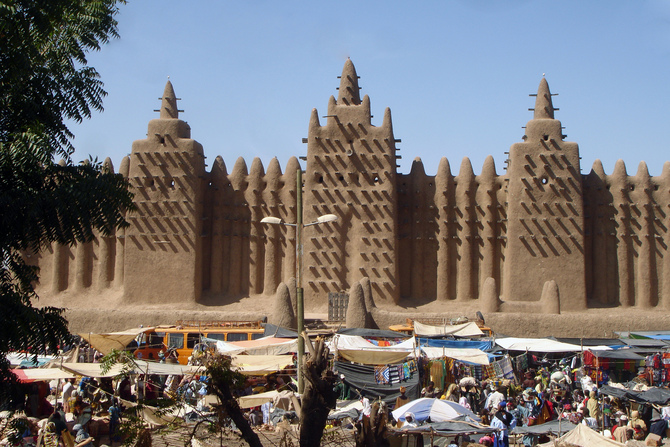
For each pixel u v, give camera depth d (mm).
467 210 41812
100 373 21453
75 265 43531
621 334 36062
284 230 42406
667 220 40875
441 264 41625
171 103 42594
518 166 40562
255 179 42875
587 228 41531
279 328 32344
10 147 14141
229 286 42344
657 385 27047
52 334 14820
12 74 14609
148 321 38656
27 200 14047
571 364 29406
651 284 40594
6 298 13938
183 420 14773
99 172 15375
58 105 15609
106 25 16422
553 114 41219
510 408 21969
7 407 18547
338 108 41375
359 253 40406
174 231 41281
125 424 13070
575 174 40250
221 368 12359
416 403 18172
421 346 27094
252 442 12133
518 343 28172
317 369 12281
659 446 18141
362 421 13016
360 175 40938
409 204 42219
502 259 41531
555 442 16203
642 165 41406
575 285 39688
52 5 14898
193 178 41594
